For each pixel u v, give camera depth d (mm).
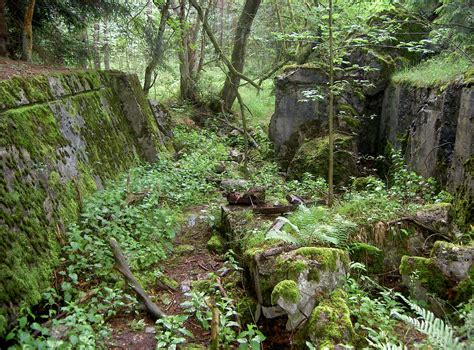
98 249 4312
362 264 4508
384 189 7750
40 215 4004
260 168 10328
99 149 6172
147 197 5980
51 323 3346
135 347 3461
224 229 5730
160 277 4535
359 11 7027
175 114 13359
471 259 4156
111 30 12539
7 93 4234
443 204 5219
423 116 7570
